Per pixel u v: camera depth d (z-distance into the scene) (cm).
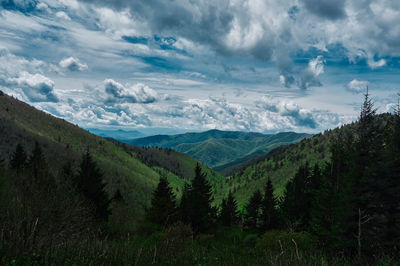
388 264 884
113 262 567
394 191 1427
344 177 1717
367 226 1373
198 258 812
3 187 833
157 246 745
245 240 2133
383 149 1659
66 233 700
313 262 755
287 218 2645
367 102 1870
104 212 2448
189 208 3075
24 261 482
